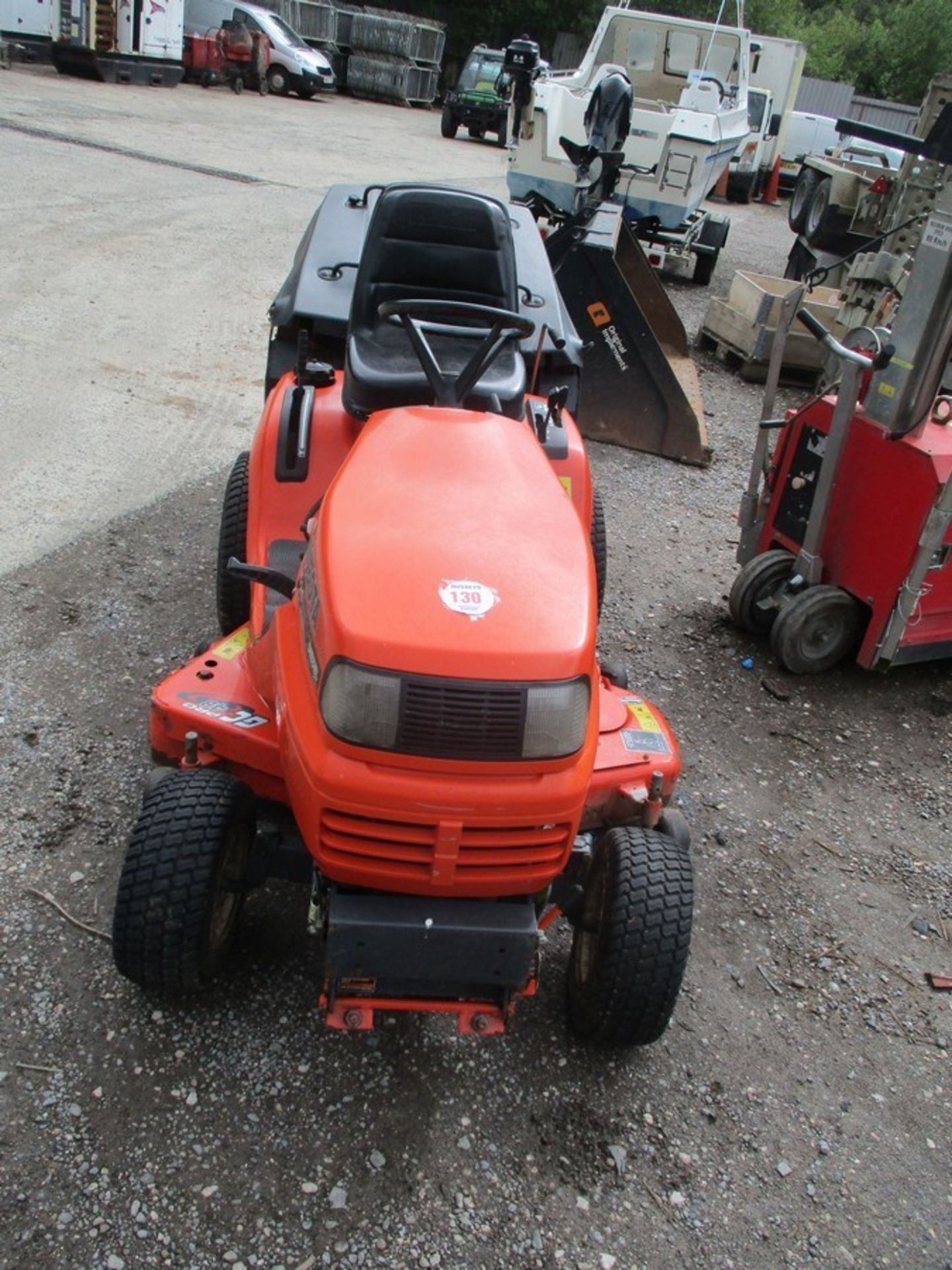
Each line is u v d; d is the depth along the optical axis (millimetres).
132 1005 2619
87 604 4230
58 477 5215
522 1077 2623
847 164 12000
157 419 6059
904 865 3668
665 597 5227
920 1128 2697
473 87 21594
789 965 3145
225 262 9133
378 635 2049
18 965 2666
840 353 4160
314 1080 2518
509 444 2633
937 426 4543
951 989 3154
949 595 4523
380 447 2539
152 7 19109
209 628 4203
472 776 2094
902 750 4348
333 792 2078
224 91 21938
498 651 2066
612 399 6812
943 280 3949
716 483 6703
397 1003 2338
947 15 42219
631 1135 2533
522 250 5059
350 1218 2244
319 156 15422
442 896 2256
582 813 2650
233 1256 2145
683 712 4316
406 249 3793
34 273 8078
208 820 2381
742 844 3621
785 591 4758
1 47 17719
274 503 3449
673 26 12539
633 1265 2254
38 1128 2311
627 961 2414
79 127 13820
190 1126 2367
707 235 12156
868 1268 2336
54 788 3264
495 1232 2270
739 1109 2652
